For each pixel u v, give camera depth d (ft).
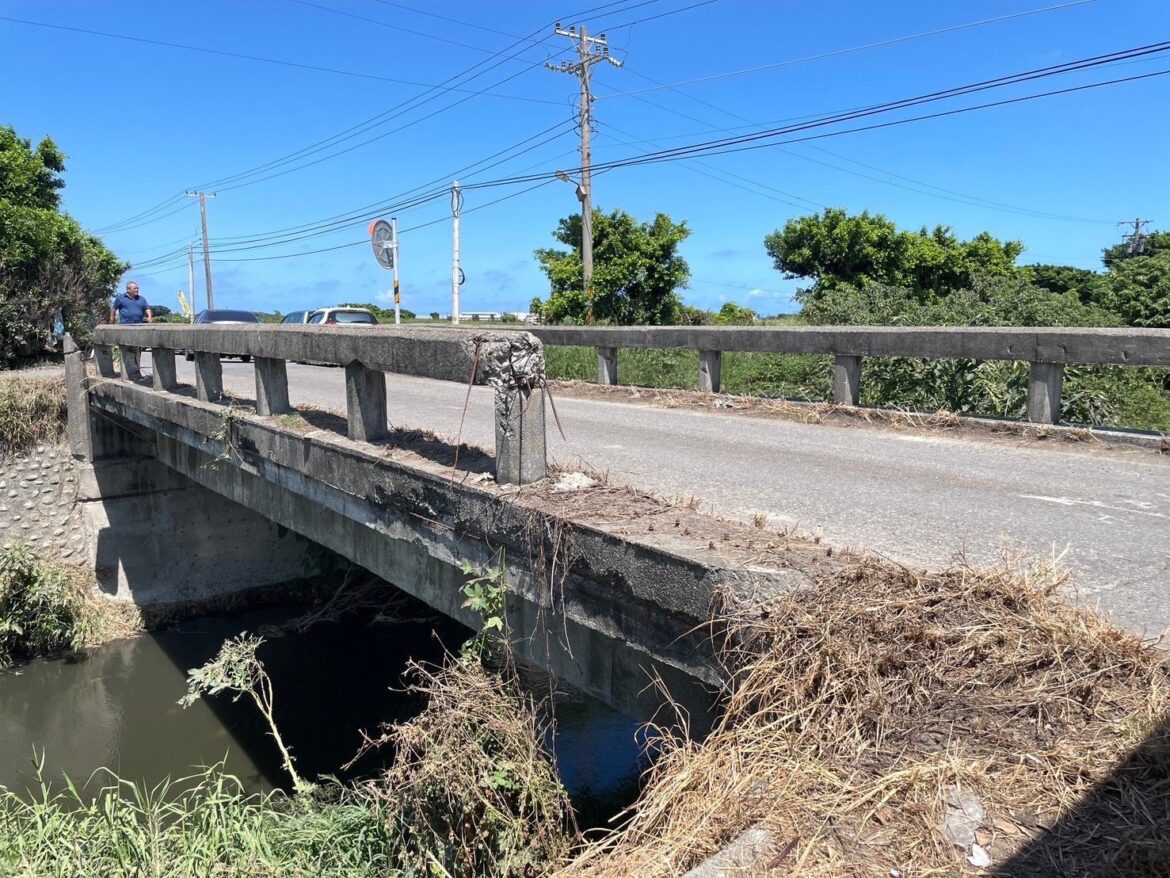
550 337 44.60
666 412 34.30
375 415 17.75
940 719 8.32
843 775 7.93
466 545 14.16
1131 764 7.50
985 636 9.12
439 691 12.59
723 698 9.59
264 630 42.39
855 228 79.30
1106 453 24.20
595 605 11.57
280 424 20.30
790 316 76.59
